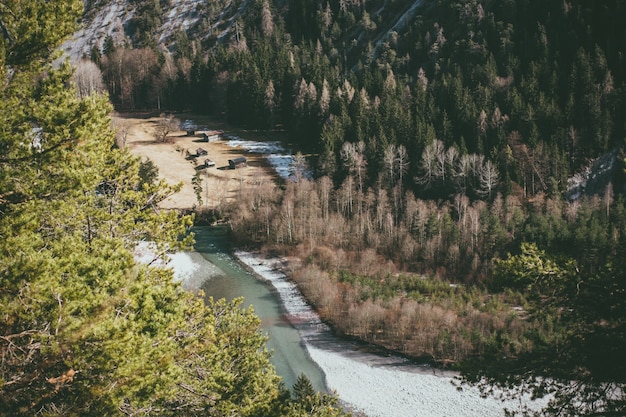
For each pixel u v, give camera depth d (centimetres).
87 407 1048
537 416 1267
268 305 7694
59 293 1100
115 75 19400
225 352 1988
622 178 9938
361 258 8744
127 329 1080
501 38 15550
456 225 8969
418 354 6128
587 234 7606
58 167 1284
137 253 1661
